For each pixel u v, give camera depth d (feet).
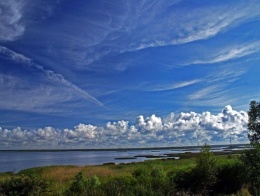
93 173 94.94
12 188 37.37
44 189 40.24
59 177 87.81
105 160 333.21
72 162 293.02
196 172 50.21
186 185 50.19
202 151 52.13
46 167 127.65
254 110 38.99
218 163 54.19
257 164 37.68
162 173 55.16
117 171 107.14
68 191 42.09
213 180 49.60
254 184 38.32
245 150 39.17
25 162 304.50
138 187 40.19
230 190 50.08
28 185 38.22
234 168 50.01
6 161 331.16
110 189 39.50
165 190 43.19
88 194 38.55
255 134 39.01
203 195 49.75
